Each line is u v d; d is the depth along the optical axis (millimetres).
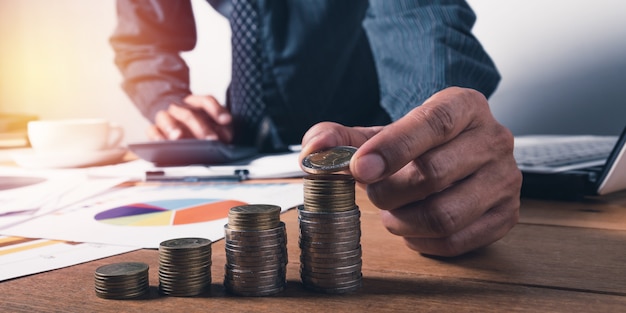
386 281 495
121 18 1770
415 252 592
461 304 433
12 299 454
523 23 1908
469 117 549
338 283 461
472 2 1927
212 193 950
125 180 1079
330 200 465
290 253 595
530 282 485
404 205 553
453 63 1218
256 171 1113
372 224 730
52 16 2594
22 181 1070
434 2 1336
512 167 597
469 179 563
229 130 1436
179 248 458
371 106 1771
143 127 2572
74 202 882
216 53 2311
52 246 620
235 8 1695
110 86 2580
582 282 483
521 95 1949
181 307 433
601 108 1864
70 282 497
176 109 1447
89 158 1251
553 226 704
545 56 1901
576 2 1834
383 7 1441
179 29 1753
